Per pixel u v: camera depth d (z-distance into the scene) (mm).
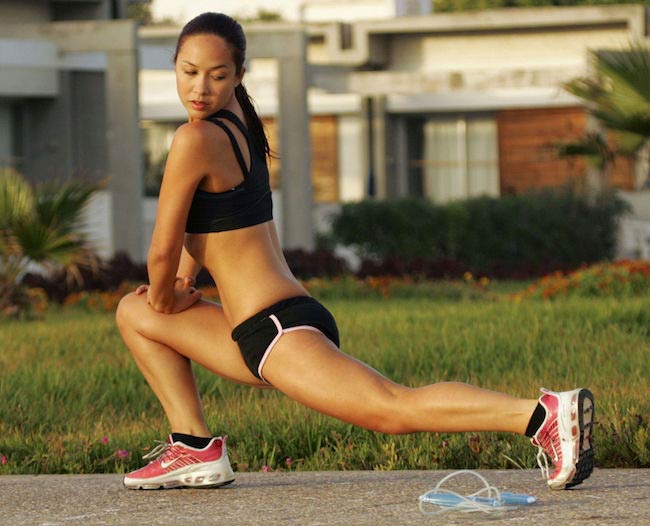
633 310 15875
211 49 5742
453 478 6867
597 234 31688
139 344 6414
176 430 6512
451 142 40500
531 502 5914
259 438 9102
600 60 19734
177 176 5727
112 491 6656
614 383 10445
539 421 5547
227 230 5871
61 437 9422
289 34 29719
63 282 24578
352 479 6965
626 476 6727
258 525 5664
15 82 32500
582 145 21812
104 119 36000
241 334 5883
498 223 31250
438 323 15797
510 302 19516
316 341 5754
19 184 19766
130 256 28656
